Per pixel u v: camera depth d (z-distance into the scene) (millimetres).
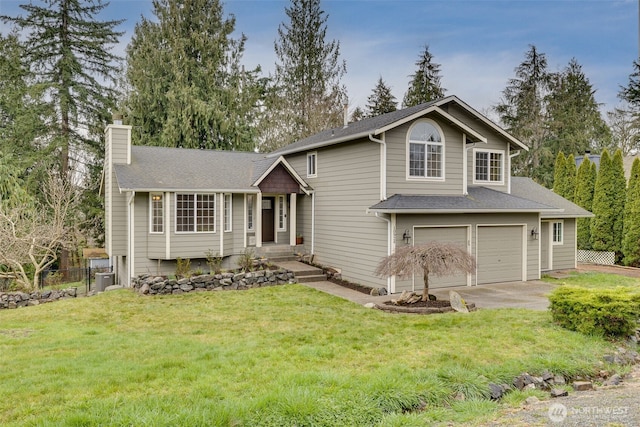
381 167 13070
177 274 13492
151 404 4848
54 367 6203
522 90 35031
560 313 8406
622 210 19594
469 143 14883
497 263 14398
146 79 25484
